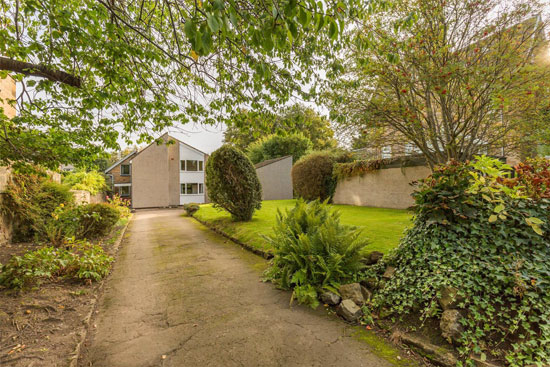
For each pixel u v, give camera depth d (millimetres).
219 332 2666
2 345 2316
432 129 6984
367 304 3033
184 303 3389
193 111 4508
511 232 2773
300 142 27891
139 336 2621
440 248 2965
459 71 5691
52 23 2912
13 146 4297
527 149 7008
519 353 2035
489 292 2480
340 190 13914
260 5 2203
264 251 5535
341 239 3711
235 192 8555
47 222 6695
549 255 2561
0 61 3229
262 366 2135
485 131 6789
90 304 3287
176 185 27094
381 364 2145
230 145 8578
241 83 3885
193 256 5812
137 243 7539
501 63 5609
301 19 1775
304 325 2783
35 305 3043
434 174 3268
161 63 4223
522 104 6008
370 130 7957
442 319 2379
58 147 4938
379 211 9797
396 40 6121
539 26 5891
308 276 3648
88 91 3926
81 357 2285
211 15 1487
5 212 6207
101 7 3033
